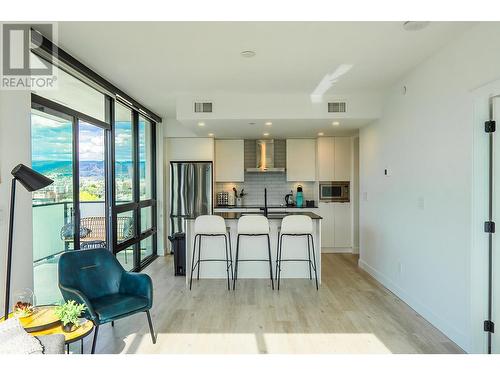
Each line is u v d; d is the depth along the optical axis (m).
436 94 3.31
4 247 2.26
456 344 2.98
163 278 5.13
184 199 6.59
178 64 3.57
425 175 3.54
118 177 4.81
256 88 4.50
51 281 3.16
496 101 2.71
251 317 3.61
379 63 3.59
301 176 7.25
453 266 3.04
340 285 4.73
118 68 3.67
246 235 4.80
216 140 7.21
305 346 2.96
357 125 5.39
